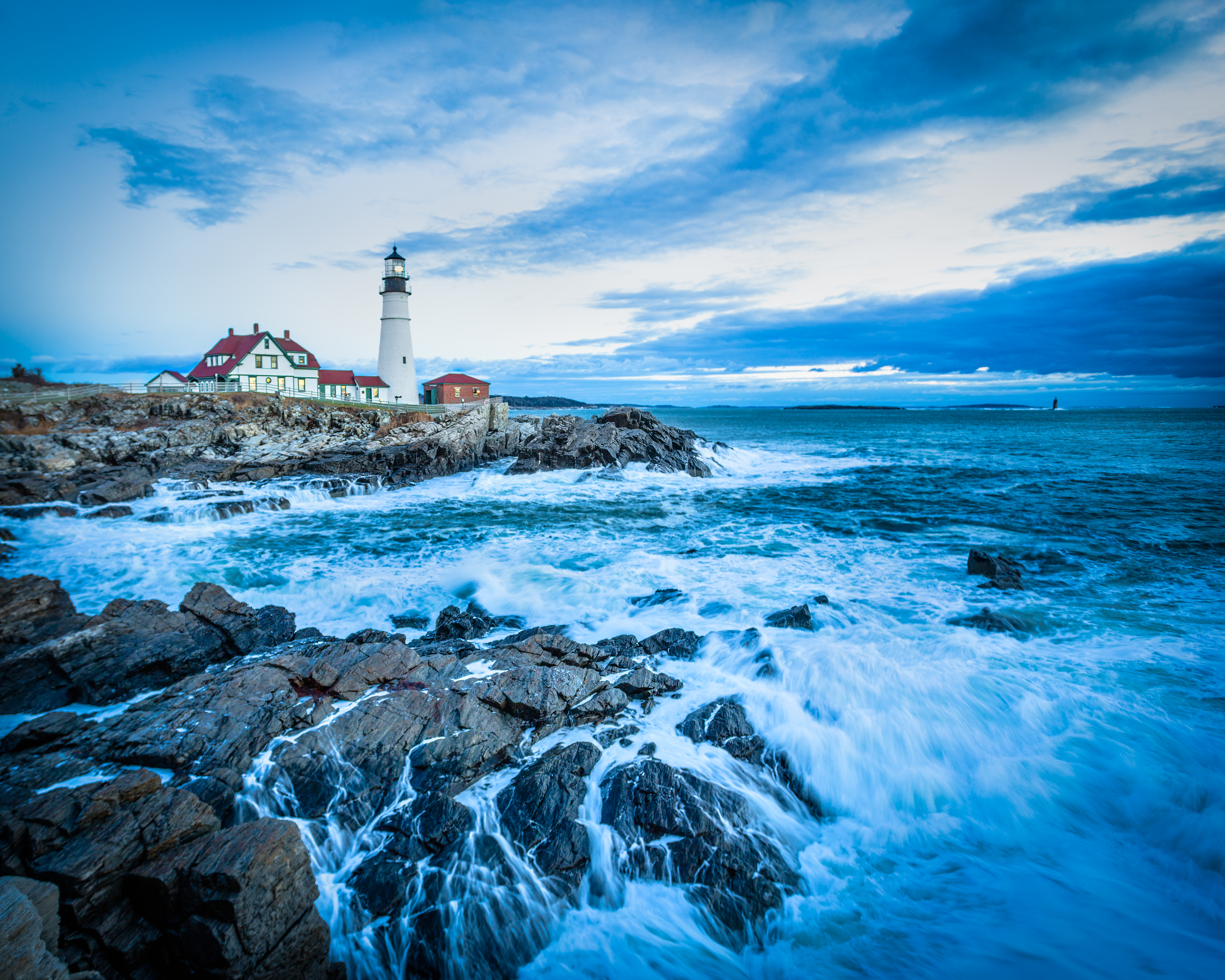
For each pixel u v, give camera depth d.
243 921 4.68
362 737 7.29
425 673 8.67
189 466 30.23
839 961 5.51
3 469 26.86
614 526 21.42
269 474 30.33
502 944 5.64
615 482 32.25
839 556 17.02
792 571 15.40
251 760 6.87
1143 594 13.46
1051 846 6.64
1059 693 8.84
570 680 8.57
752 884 6.12
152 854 5.05
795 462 43.56
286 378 55.62
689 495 28.72
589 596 13.62
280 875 5.02
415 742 7.30
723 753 7.68
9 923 3.99
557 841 6.35
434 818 6.43
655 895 6.07
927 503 26.03
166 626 10.11
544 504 26.36
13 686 8.44
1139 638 10.93
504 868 6.05
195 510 22.25
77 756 6.76
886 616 12.09
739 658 10.05
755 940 5.75
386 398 61.44
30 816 5.18
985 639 10.84
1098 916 5.81
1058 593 13.52
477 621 11.92
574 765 7.21
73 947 4.62
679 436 41.59
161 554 17.36
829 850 6.73
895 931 5.75
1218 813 6.66
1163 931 5.64
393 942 5.52
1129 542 18.48
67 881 4.73
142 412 38.09
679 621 12.12
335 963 5.30
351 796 6.64
